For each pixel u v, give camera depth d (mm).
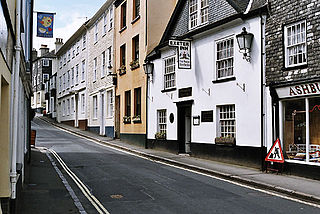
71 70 38625
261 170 11734
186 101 16031
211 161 14094
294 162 10719
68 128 35156
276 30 11562
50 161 14164
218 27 14016
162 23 20703
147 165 13453
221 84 13914
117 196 8250
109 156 16078
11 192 5637
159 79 18625
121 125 23562
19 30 6086
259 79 12055
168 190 8930
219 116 14172
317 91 10008
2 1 4133
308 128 10453
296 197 8297
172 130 17266
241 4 13688
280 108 11398
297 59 10875
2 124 5352
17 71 6031
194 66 15695
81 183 9781
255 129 12156
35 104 64938
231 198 8086
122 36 24109
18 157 7293
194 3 16844
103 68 28219
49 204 7465
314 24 10273
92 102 30703
